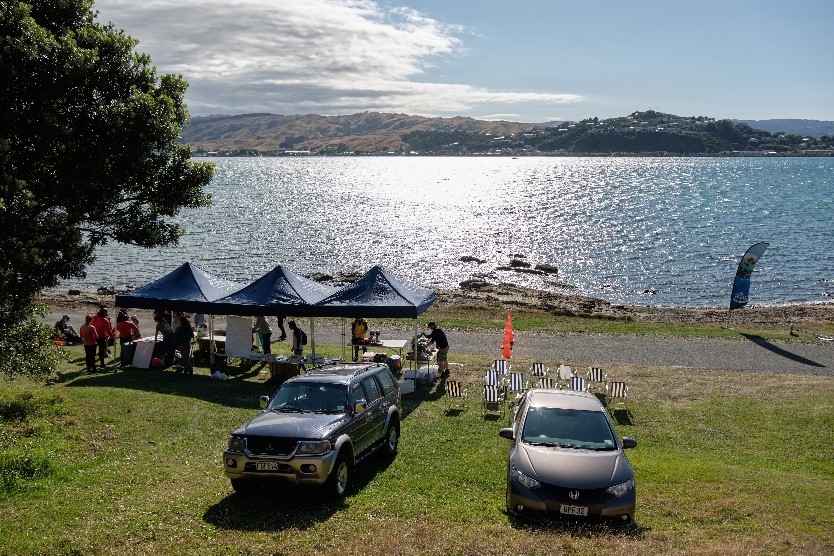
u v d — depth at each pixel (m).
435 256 68.19
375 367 13.69
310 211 114.19
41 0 14.21
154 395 17.84
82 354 24.34
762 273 57.22
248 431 10.46
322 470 10.12
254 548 8.46
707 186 167.25
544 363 25.69
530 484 9.74
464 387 21.03
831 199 125.44
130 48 14.59
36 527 9.16
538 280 55.66
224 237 80.25
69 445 13.29
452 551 8.23
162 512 9.84
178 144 15.45
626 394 18.80
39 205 13.61
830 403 19.27
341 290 20.36
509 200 136.62
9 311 13.05
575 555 8.16
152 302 21.02
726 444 15.70
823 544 9.07
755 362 27.16
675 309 42.38
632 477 9.87
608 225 91.19
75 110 13.38
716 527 9.93
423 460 13.23
